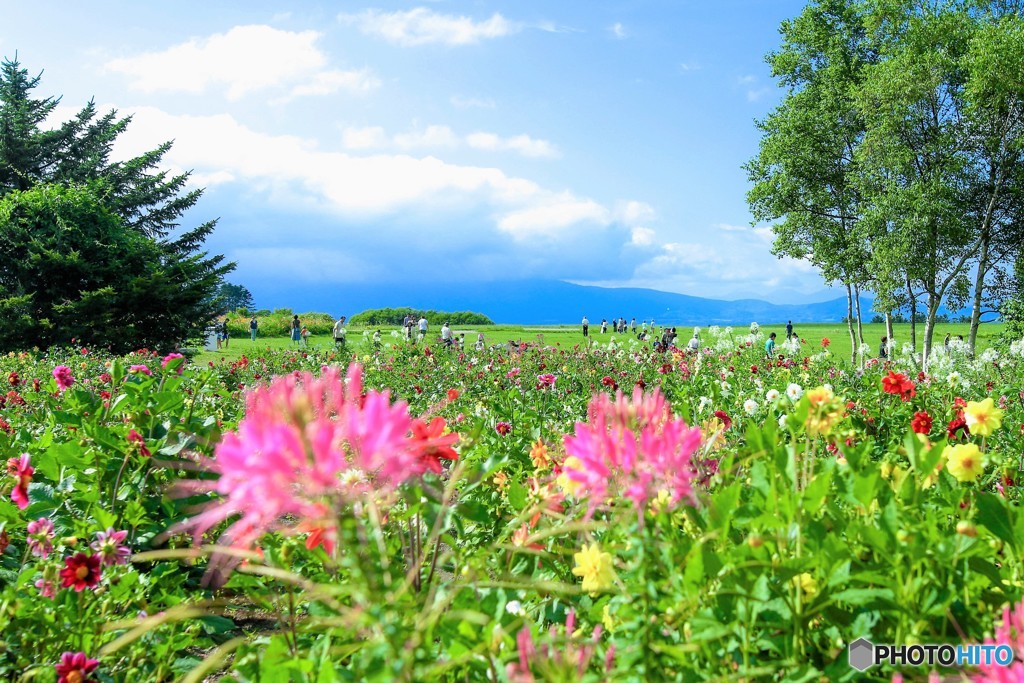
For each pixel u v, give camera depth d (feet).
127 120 159.74
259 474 3.61
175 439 12.62
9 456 14.46
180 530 4.07
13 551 11.20
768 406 21.26
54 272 97.04
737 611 5.17
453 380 40.81
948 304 96.63
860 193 108.06
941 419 20.02
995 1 97.96
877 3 104.53
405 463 4.15
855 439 16.61
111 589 8.79
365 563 3.88
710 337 76.64
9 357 57.16
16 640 8.48
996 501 6.15
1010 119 91.50
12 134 140.67
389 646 3.92
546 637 5.32
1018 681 4.01
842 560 5.30
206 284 107.55
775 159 117.70
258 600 7.80
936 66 92.43
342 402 4.37
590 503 5.30
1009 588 5.72
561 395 33.17
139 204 152.97
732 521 6.25
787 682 4.90
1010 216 95.35
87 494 11.23
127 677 8.05
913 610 5.09
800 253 117.29
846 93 111.55
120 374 13.79
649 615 4.93
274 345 127.65
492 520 9.93
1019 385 29.84
